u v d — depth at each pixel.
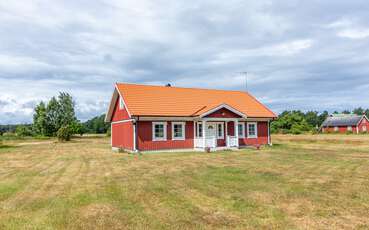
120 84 26.06
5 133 79.69
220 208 7.42
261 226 6.14
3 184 10.84
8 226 6.32
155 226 6.20
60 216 6.94
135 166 15.38
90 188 9.95
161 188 9.76
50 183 10.94
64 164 16.77
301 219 6.54
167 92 27.31
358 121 77.62
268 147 27.88
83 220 6.64
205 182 10.66
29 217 6.92
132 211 7.25
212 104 27.61
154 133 23.70
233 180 10.98
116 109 28.14
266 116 28.75
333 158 18.17
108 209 7.44
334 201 7.94
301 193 8.84
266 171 13.04
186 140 25.11
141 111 23.16
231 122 27.44
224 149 25.25
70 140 51.09
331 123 83.50
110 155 21.95
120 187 10.02
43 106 72.06
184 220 6.55
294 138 46.03
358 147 28.14
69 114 73.12
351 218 6.58
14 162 18.19
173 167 14.75
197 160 17.66
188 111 25.27
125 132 25.23
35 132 72.88
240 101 30.41
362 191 9.05
